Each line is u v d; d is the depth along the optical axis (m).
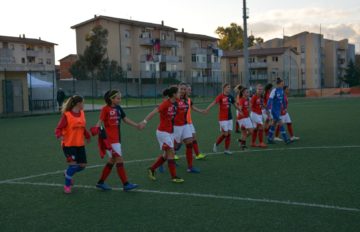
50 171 8.34
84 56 48.22
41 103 31.66
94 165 8.85
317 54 73.25
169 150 7.16
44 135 14.79
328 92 52.59
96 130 6.41
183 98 7.90
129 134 14.40
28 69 28.06
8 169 8.59
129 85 48.75
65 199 6.24
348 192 6.20
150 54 58.06
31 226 5.07
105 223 5.11
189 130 8.02
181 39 65.31
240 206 5.64
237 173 7.73
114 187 6.92
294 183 6.83
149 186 6.92
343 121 17.27
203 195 6.25
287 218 5.10
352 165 8.16
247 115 10.38
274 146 10.96
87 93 46.12
